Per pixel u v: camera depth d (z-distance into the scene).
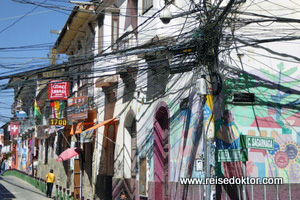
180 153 14.30
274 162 12.72
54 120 24.47
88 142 24.41
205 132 11.22
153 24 16.06
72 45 29.09
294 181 12.77
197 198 12.91
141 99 17.80
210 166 11.07
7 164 62.09
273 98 13.05
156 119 16.38
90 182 24.47
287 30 13.25
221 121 12.67
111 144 21.47
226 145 12.57
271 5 13.36
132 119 19.22
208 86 11.44
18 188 28.30
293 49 13.27
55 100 27.00
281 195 12.58
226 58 13.07
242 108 12.88
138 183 17.55
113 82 20.33
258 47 13.22
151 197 16.08
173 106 15.04
